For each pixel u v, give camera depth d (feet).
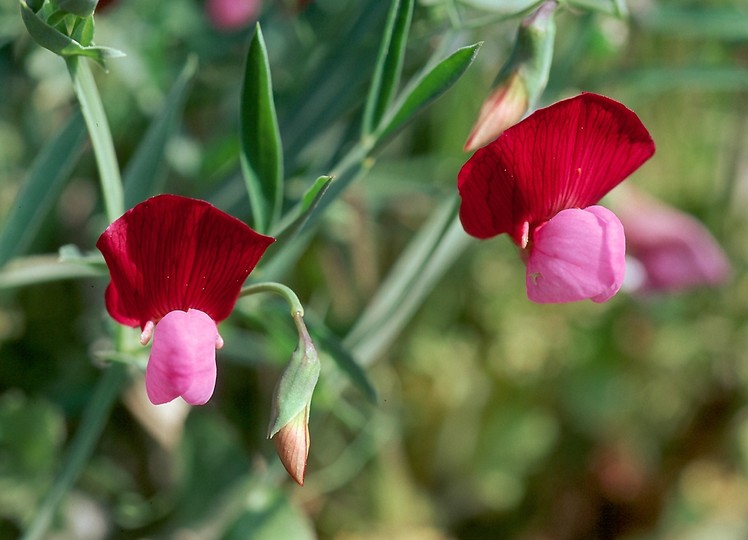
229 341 1.04
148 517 1.05
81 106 0.81
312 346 0.79
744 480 1.42
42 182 0.93
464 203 0.81
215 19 1.11
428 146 1.31
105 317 0.89
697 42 1.33
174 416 1.05
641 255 1.24
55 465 1.05
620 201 1.23
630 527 1.39
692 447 1.43
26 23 0.79
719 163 1.49
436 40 1.03
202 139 1.18
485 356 1.37
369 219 1.16
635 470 1.40
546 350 1.38
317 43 1.05
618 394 1.39
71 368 1.11
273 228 0.87
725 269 1.28
